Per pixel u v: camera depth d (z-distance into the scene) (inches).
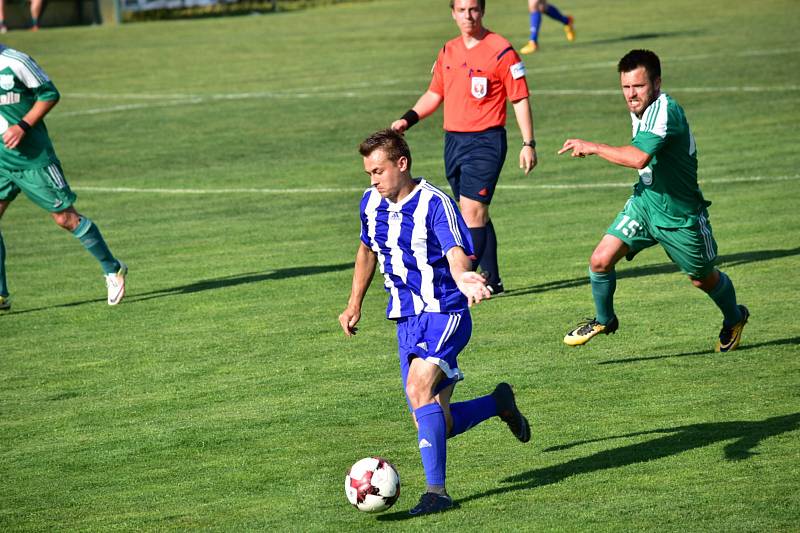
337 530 653.3
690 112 2506.2
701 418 816.9
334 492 721.0
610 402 868.6
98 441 845.8
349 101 2888.8
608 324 970.7
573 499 679.7
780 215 1560.0
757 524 625.6
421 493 713.6
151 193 1999.3
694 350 995.3
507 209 1723.7
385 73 3353.8
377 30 4500.5
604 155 876.6
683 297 1190.3
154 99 3073.3
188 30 4830.2
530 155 1229.1
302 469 765.9
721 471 710.5
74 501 729.6
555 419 837.2
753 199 1676.9
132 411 913.5
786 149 2062.0
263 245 1578.5
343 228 1675.7
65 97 3161.9
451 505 675.4
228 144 2438.5
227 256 1518.2
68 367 1048.8
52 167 1258.0
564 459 754.2
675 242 926.4
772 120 2361.0
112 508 713.6
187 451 813.2
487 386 924.0
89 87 3336.6
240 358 1050.1
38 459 813.9
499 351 1026.7
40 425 890.7
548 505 671.8
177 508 706.2
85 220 1254.3
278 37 4426.7
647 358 979.3
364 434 830.5
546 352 1016.2
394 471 672.4
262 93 3085.6
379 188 679.7
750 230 1481.3
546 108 2659.9
